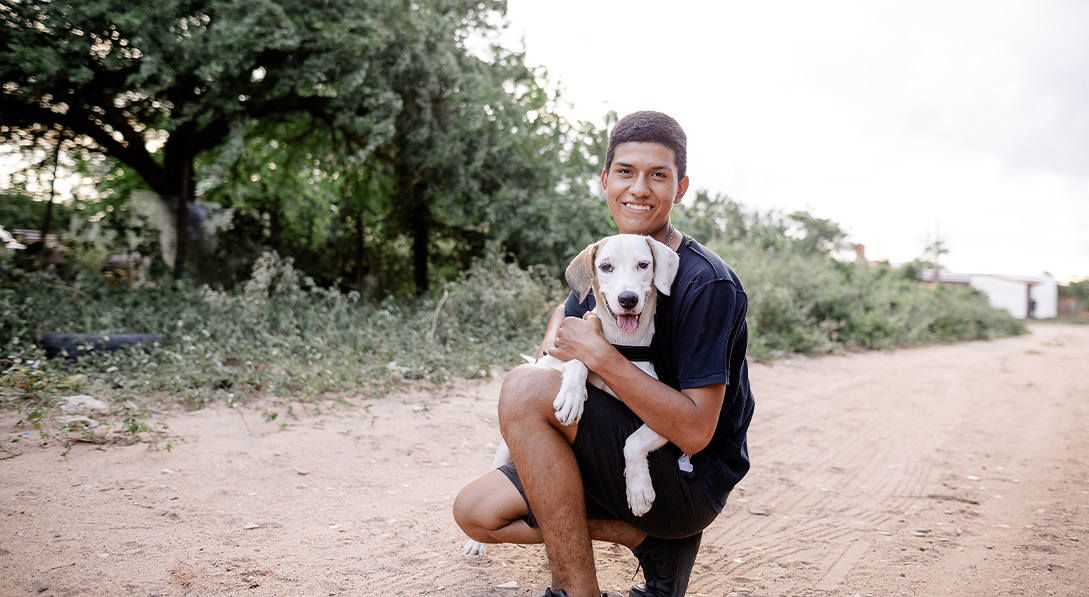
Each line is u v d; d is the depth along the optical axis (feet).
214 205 36.70
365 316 27.91
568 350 6.58
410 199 37.35
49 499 9.61
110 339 18.86
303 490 11.05
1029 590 8.53
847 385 28.48
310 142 35.91
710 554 9.53
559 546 6.42
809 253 66.28
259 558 8.32
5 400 14.33
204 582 7.55
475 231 37.73
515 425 6.49
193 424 14.23
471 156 33.94
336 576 7.98
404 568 8.34
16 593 6.98
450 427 15.94
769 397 24.17
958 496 12.94
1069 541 10.46
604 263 7.12
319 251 40.73
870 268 72.59
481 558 8.75
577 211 35.58
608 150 7.87
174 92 27.04
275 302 25.32
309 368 19.40
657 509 6.59
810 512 11.75
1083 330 120.47
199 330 21.97
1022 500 12.78
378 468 12.55
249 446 13.07
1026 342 74.69
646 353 6.97
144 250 31.83
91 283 26.71
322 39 26.53
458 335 25.71
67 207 31.76
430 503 10.91
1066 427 20.66
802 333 39.75
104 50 24.43
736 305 6.46
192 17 25.38
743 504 12.03
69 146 31.96
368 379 19.47
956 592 8.42
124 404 14.80
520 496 7.14
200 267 34.63
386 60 29.89
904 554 9.75
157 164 34.76
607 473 6.59
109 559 7.94
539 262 34.78
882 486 13.61
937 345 59.72
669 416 6.09
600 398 6.63
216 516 9.61
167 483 10.71
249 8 24.89
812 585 8.51
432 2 31.58
